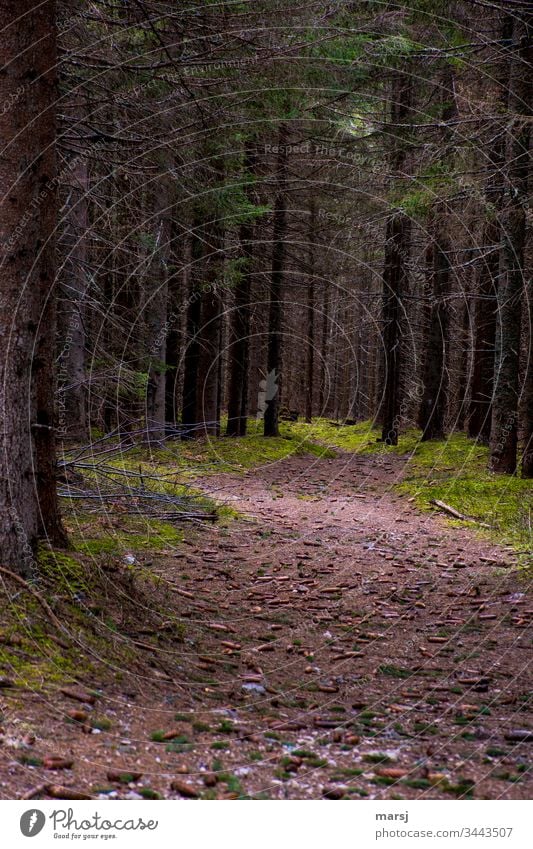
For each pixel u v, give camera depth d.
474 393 17.22
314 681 4.62
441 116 14.35
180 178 9.33
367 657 5.18
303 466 17.17
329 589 7.07
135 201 11.52
